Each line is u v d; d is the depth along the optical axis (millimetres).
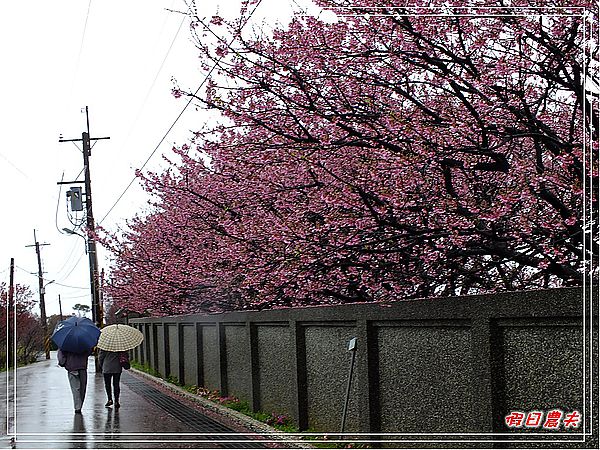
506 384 6871
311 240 10125
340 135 9320
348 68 8938
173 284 19969
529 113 8195
